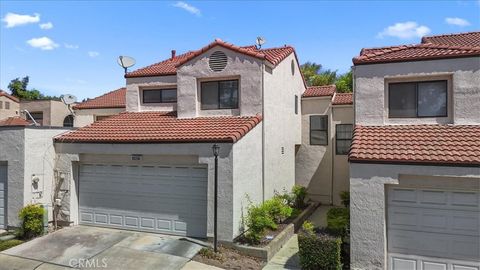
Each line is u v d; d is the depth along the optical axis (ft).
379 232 31.68
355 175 32.65
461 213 30.68
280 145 55.21
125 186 44.62
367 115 41.78
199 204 41.27
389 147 34.01
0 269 32.96
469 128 36.60
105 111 79.36
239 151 40.29
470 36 54.95
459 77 38.24
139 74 57.82
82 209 46.47
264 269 34.12
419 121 40.37
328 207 62.80
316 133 65.98
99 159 45.65
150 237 41.16
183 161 41.83
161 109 57.31
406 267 32.09
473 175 29.07
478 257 30.07
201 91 51.03
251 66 47.80
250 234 38.68
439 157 30.37
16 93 185.68
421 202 31.83
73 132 48.44
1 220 45.24
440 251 31.19
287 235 43.47
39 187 44.83
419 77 40.19
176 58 68.80
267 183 49.16
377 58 41.88
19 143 43.70
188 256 35.83
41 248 37.76
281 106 55.88
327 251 32.01
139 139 42.55
